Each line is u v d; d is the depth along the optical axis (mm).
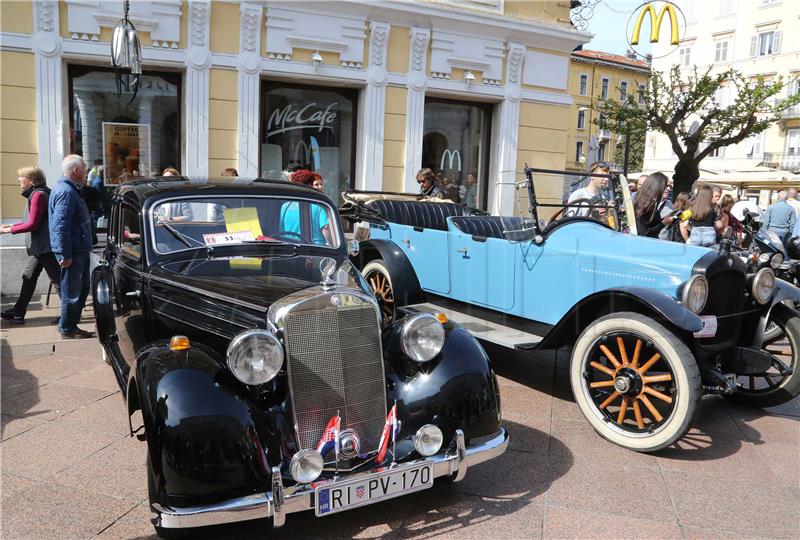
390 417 2811
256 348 2549
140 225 3607
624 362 3709
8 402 4145
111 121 7508
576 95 40219
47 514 2797
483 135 9727
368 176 8680
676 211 6168
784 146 30469
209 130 7688
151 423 2434
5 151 6812
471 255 5301
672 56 25312
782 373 4363
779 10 24125
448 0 8852
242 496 2406
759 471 3453
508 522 2857
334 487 2477
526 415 4207
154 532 2684
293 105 8422
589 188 5027
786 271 7980
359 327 2848
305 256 3795
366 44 8422
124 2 6895
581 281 4414
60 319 5684
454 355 3037
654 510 2994
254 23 7703
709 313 4039
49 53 6832
